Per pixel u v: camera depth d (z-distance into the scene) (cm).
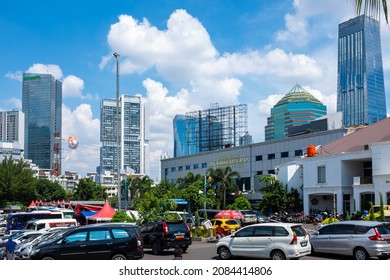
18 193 9156
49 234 2139
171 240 2247
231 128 10881
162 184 8381
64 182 19462
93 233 1598
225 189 7012
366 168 4831
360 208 4400
